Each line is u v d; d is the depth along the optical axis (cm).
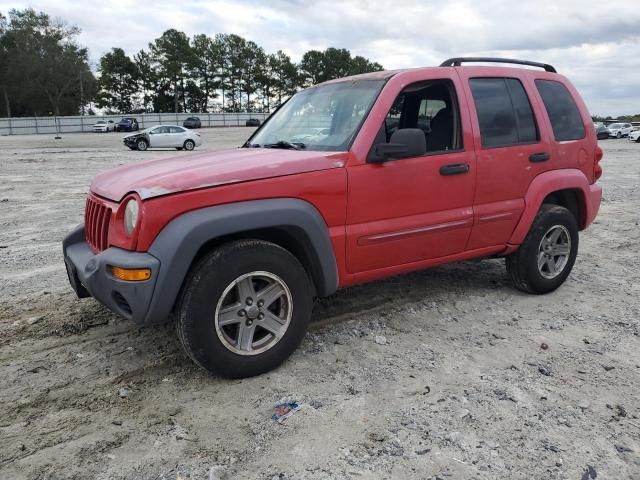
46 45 8625
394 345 388
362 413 302
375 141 373
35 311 454
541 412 303
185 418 299
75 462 262
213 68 11025
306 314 353
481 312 452
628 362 364
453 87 422
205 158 379
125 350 380
